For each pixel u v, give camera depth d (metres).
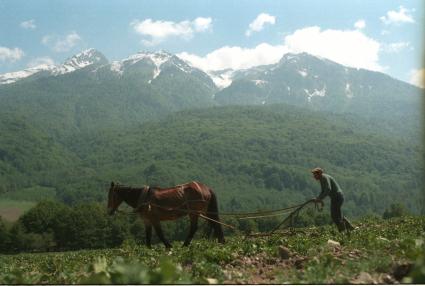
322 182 16.64
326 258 10.35
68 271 12.55
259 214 17.09
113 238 94.38
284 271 10.04
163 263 7.80
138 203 17.02
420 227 18.06
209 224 17.53
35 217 99.81
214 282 9.01
